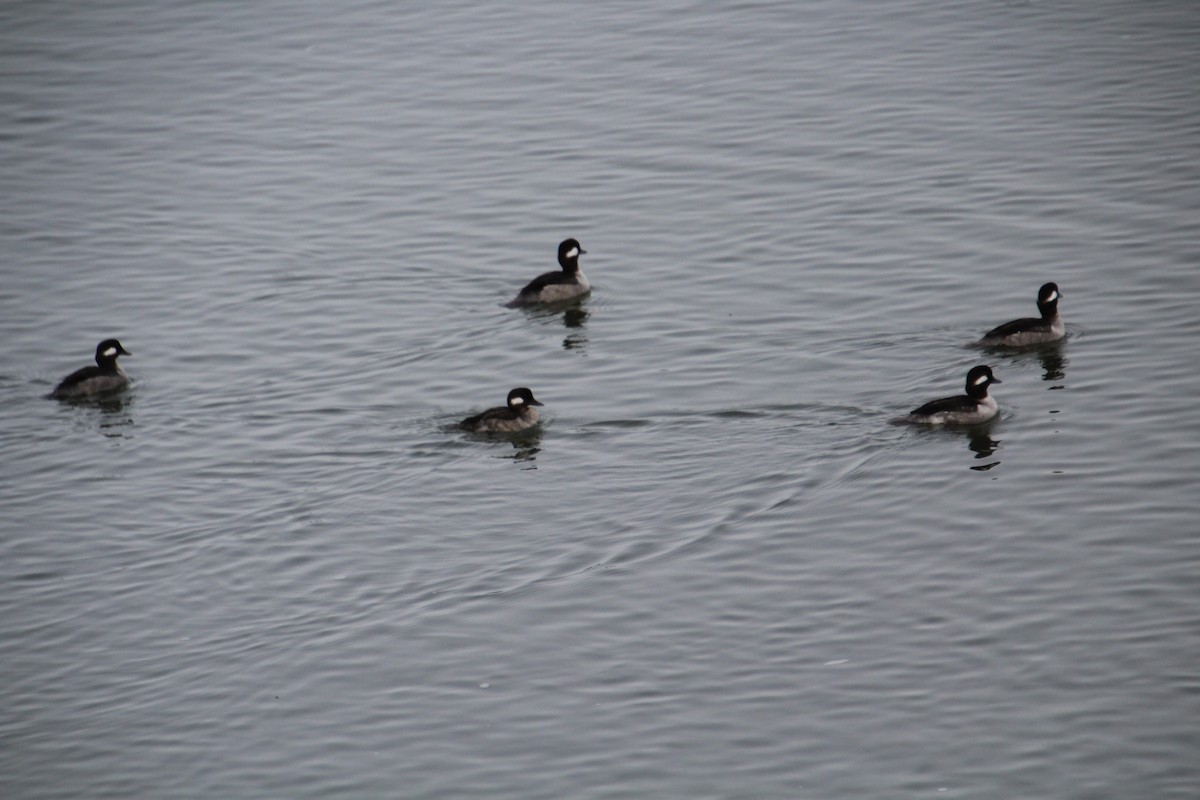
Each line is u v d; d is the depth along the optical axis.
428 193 46.66
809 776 22.03
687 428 31.94
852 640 25.00
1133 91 49.59
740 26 59.31
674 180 46.28
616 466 30.62
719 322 37.03
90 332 38.41
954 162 45.69
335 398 34.09
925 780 21.81
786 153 47.53
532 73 56.00
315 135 51.69
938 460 30.17
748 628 25.45
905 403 32.44
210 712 24.00
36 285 41.31
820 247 40.97
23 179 48.75
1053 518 28.05
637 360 35.28
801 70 54.28
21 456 32.06
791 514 28.66
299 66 57.75
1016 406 32.19
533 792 21.97
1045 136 46.97
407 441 31.98
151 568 27.84
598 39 59.00
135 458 31.78
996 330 34.62
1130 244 39.59
